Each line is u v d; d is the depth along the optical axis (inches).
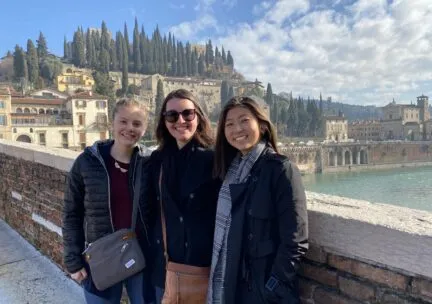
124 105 94.8
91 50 4936.0
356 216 71.7
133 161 95.4
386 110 5541.3
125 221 95.3
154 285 93.5
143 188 94.0
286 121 4739.2
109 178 94.3
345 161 3558.1
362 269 70.9
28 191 208.7
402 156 3900.1
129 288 102.3
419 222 66.5
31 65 3959.2
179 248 85.0
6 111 2332.7
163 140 91.7
